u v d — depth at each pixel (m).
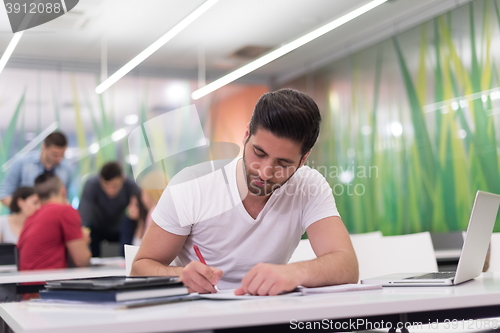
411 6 4.52
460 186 4.18
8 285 2.17
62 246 2.72
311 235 1.39
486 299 0.89
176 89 5.82
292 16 4.64
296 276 1.01
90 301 0.86
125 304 0.82
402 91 4.74
